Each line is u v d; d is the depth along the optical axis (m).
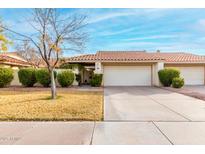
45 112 7.87
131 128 5.96
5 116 7.17
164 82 20.52
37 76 20.11
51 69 11.85
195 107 9.30
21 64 24.55
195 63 22.91
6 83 19.70
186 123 6.50
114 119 7.03
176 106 9.57
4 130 5.74
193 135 5.34
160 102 10.77
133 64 22.28
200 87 19.88
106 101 11.09
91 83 20.94
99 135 5.34
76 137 5.19
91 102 10.34
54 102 10.28
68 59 20.73
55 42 12.12
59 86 20.45
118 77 22.31
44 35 11.83
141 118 7.17
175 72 20.08
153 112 8.19
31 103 9.96
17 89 17.81
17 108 8.63
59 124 6.37
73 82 21.64
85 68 26.12
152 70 22.31
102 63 22.12
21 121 6.73
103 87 20.22
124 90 17.12
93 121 6.75
